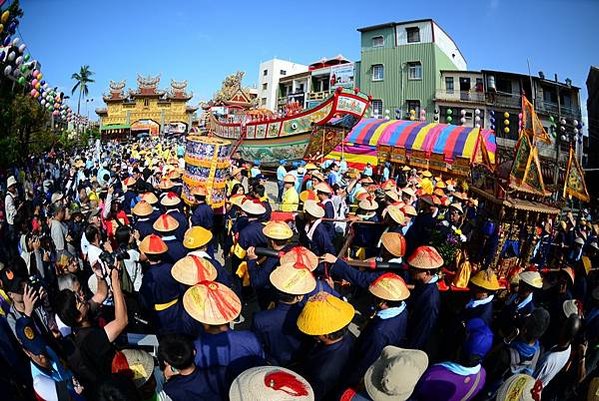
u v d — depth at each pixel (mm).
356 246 8836
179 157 26297
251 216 7578
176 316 5230
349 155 30641
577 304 5316
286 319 4391
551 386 5027
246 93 37281
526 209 7828
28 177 15164
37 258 6566
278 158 26750
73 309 3848
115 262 4918
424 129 29297
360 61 45906
